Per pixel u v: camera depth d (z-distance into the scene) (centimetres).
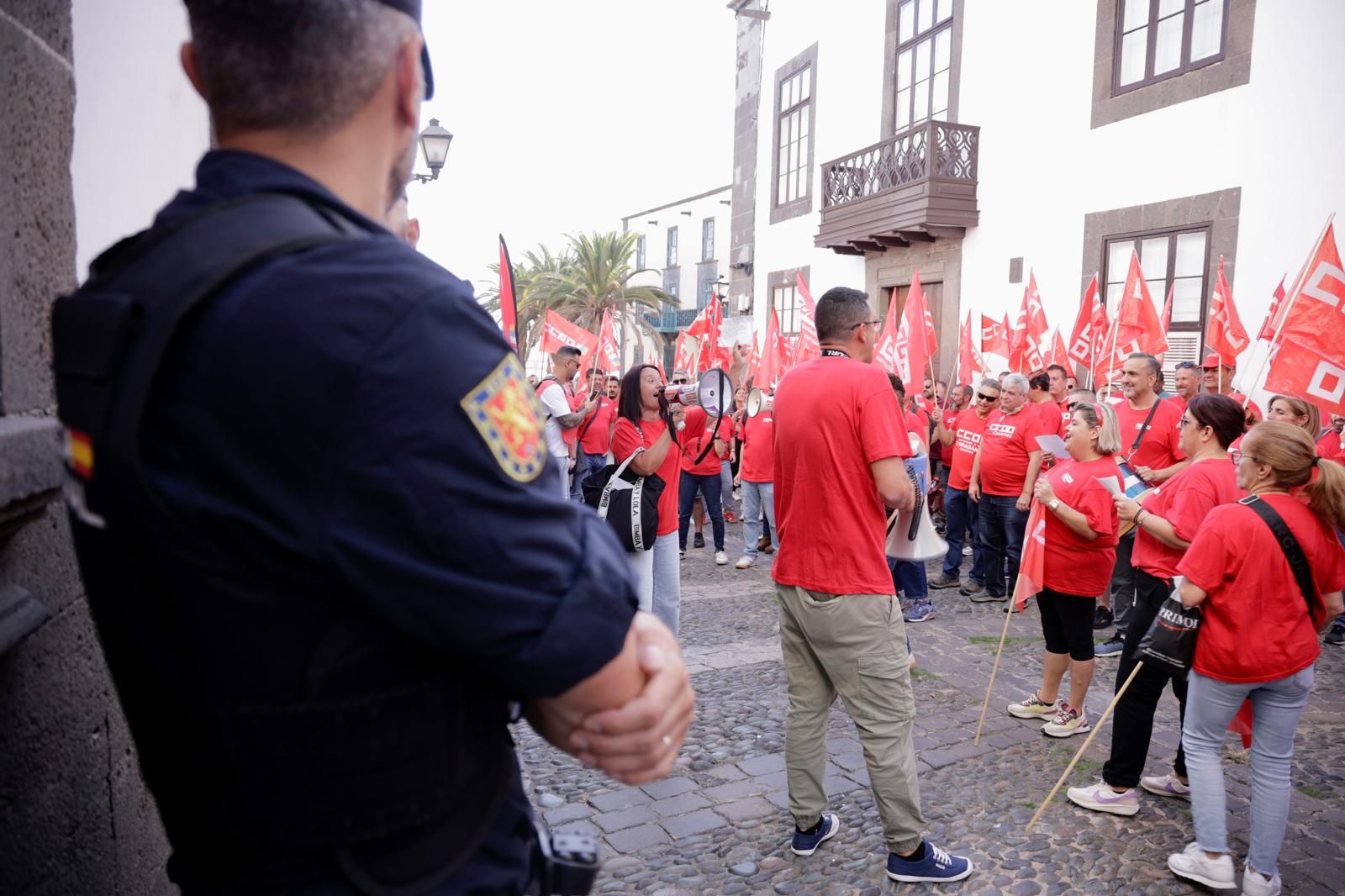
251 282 71
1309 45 861
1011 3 1209
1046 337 1171
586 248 3597
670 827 355
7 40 113
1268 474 296
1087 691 488
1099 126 1091
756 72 2016
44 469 106
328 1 79
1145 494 416
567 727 81
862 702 303
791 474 308
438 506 70
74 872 133
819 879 315
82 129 165
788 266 1769
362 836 74
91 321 72
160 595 74
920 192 1274
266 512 69
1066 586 432
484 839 83
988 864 324
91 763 140
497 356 77
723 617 689
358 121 84
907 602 689
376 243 77
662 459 439
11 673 114
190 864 81
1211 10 959
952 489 787
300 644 71
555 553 75
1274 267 900
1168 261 1017
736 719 468
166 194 206
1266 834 298
